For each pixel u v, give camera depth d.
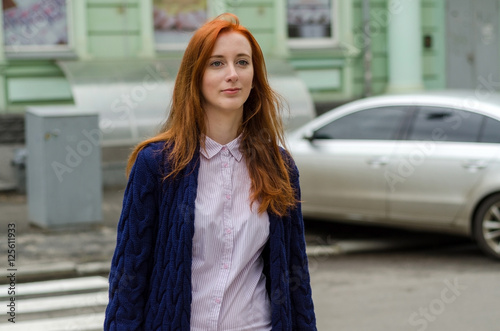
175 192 2.83
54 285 8.40
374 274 8.80
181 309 2.75
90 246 9.92
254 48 2.98
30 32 15.34
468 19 19.19
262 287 2.93
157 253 2.81
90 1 15.70
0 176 14.46
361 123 10.20
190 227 2.79
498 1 19.47
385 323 6.81
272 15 17.30
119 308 2.79
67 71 14.58
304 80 17.78
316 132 10.48
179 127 2.87
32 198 11.16
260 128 3.03
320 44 17.92
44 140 10.70
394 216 9.82
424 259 9.56
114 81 14.23
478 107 9.48
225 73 2.87
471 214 9.31
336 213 10.26
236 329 2.83
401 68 17.97
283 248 2.92
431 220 9.57
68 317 7.21
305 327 3.02
